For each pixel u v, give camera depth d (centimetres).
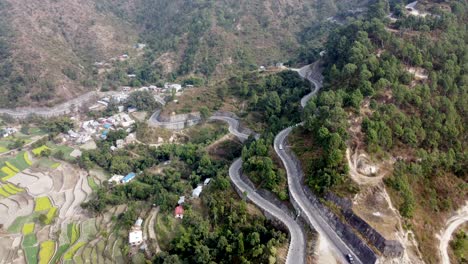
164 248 9806
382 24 14225
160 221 10744
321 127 9900
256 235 8356
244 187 10400
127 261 9875
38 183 14488
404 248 7556
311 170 9462
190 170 13788
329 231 8256
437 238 8444
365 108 10644
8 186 14375
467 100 10888
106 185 13738
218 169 12456
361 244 7712
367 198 8362
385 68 11588
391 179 8694
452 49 12288
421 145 9919
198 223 9625
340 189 8606
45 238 11644
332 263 7600
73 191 13900
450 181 9562
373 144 9331
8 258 10938
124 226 11238
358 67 12288
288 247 8112
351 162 9181
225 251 8700
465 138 10406
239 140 14862
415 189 9062
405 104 10594
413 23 14050
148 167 14788
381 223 7869
